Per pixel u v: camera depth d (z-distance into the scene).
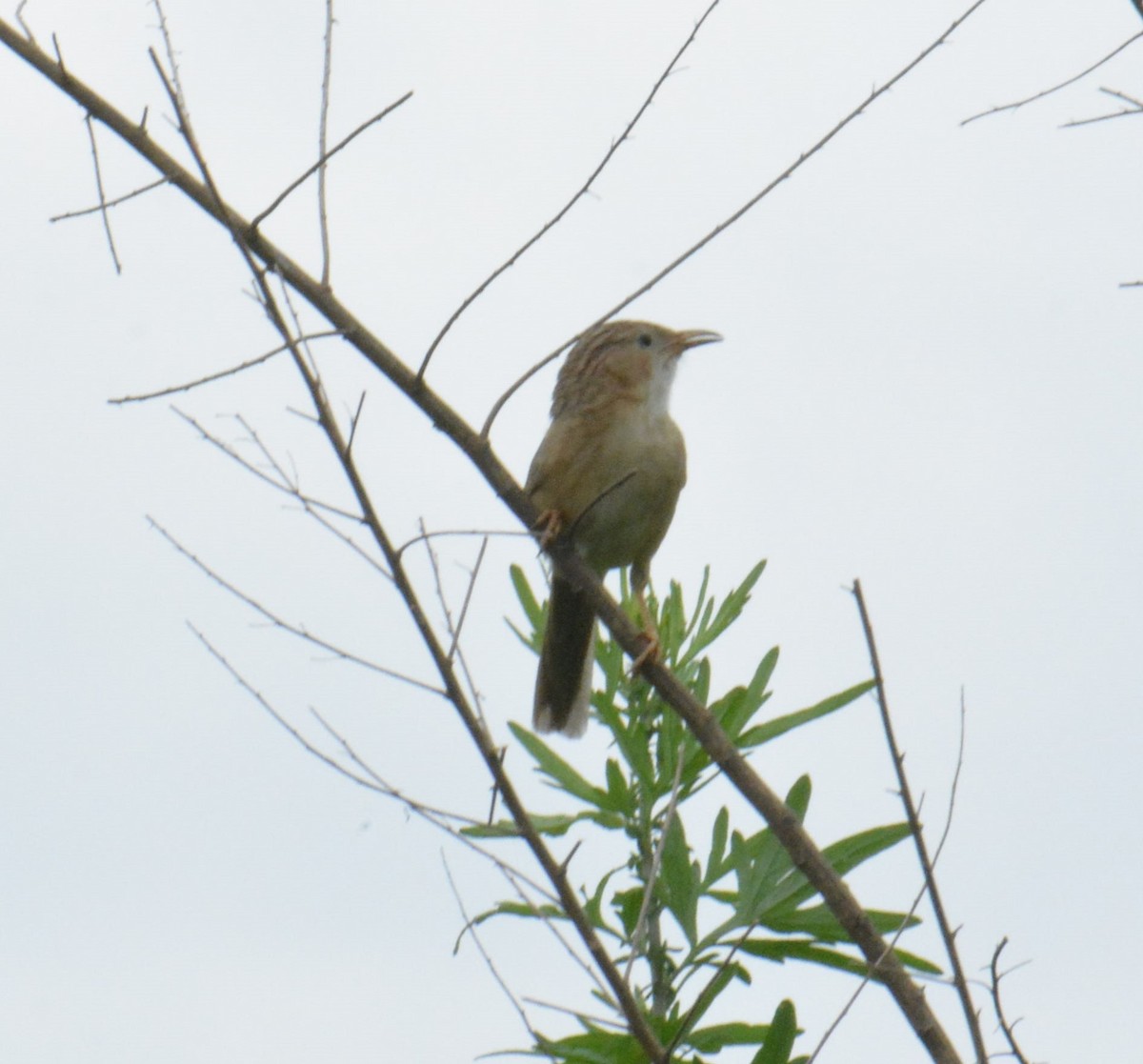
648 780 7.11
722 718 7.16
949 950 5.04
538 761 7.34
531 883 5.43
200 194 7.04
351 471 5.70
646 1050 5.29
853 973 6.62
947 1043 5.39
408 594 5.67
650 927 6.67
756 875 6.69
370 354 7.03
